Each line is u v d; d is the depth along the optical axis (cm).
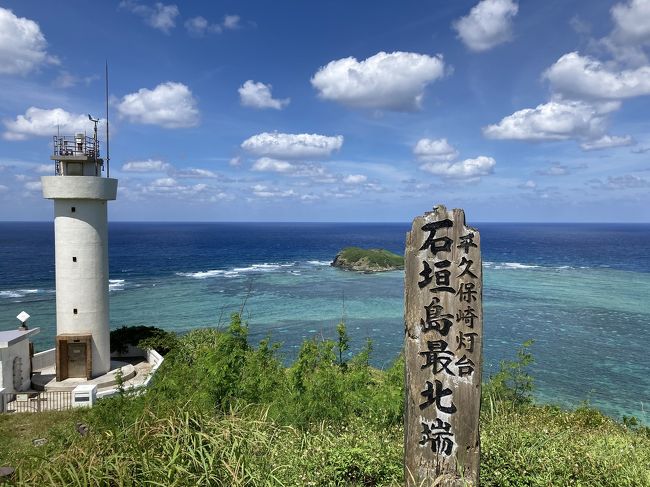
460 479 639
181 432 494
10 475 431
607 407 2528
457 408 642
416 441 650
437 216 645
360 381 1186
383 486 659
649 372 3055
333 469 676
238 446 511
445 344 643
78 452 459
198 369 1225
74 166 2327
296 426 906
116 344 2703
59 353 2244
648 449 855
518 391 1991
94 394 1878
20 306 4938
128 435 497
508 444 773
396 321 4456
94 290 2314
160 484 421
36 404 1925
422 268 647
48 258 10075
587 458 734
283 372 1358
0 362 2020
